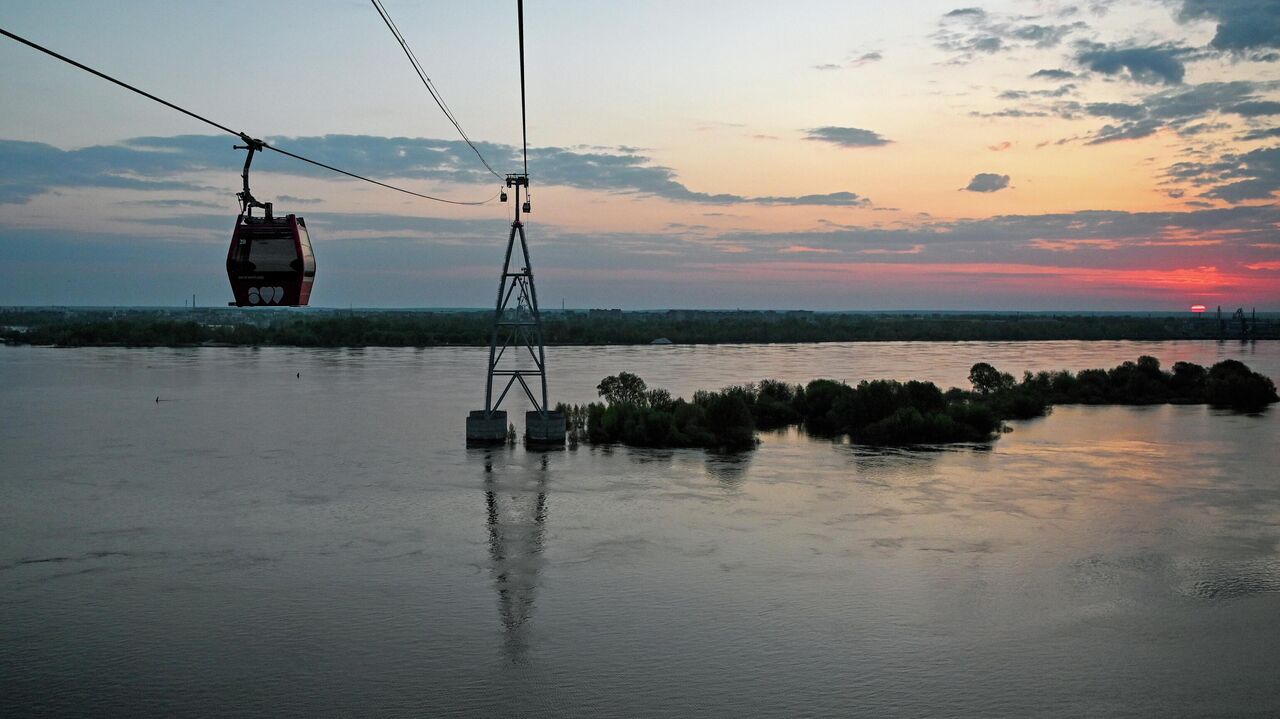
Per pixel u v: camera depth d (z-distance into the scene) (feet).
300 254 58.75
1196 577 111.96
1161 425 234.38
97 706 80.53
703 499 149.69
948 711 80.07
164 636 94.53
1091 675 86.48
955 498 150.51
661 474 169.89
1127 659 89.81
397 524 134.82
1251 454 190.70
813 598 104.47
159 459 183.52
